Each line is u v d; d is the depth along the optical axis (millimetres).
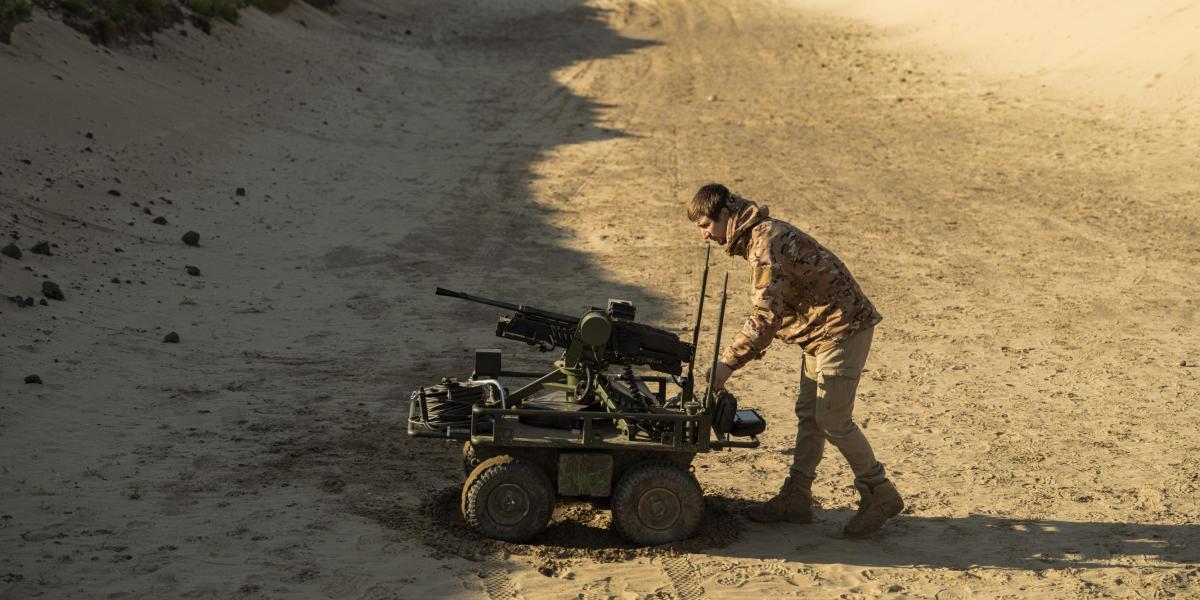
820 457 18188
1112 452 22859
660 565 16297
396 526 17375
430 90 81375
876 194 54906
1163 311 36250
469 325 33312
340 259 41562
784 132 70562
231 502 18156
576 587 15406
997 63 90688
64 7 63562
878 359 30766
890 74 89750
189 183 49312
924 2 119375
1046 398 27094
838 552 17203
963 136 68438
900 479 21000
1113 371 29656
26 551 15609
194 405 23828
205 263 38969
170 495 18328
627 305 17766
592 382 17344
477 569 15812
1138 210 51500
